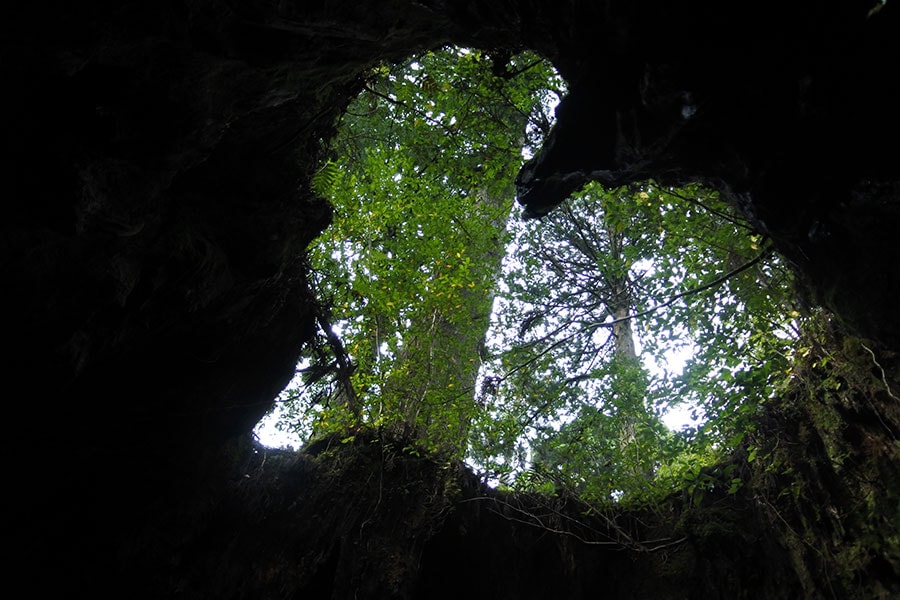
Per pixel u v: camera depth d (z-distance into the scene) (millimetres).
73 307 6207
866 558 9891
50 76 5129
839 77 5625
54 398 6871
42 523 7809
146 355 7855
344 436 11703
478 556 11852
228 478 10023
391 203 12281
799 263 7211
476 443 12516
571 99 6996
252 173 7727
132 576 8766
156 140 5859
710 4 5707
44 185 5379
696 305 11289
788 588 10914
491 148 11930
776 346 11117
